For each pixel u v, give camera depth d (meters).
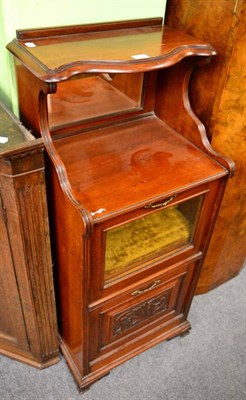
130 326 1.42
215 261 1.69
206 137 1.19
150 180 1.07
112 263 1.17
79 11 1.04
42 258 1.19
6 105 1.19
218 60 1.12
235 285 1.89
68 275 1.21
